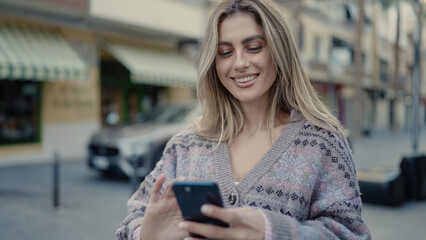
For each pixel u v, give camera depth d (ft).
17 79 37.17
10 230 15.78
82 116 41.63
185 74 48.83
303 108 4.30
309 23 74.43
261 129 4.50
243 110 4.62
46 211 18.81
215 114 4.68
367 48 101.35
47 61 35.01
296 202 3.86
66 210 19.08
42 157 38.29
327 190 3.97
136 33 45.85
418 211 18.85
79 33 40.57
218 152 4.40
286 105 4.63
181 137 4.80
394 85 88.07
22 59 33.12
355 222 3.78
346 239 3.70
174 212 3.69
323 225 3.71
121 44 44.19
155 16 43.50
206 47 4.47
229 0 4.41
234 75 4.37
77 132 41.27
